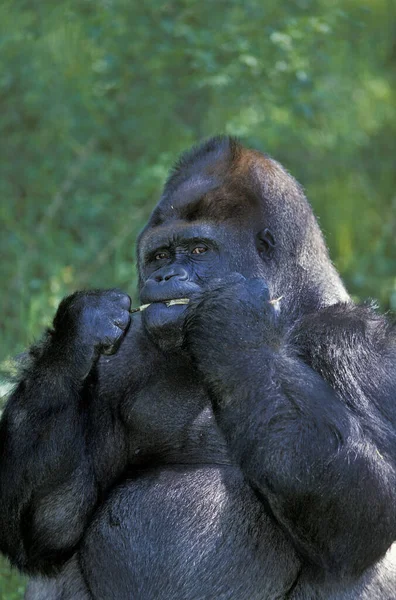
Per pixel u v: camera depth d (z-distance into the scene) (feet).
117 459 60.08
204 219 58.75
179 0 124.36
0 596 72.95
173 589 55.77
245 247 58.85
